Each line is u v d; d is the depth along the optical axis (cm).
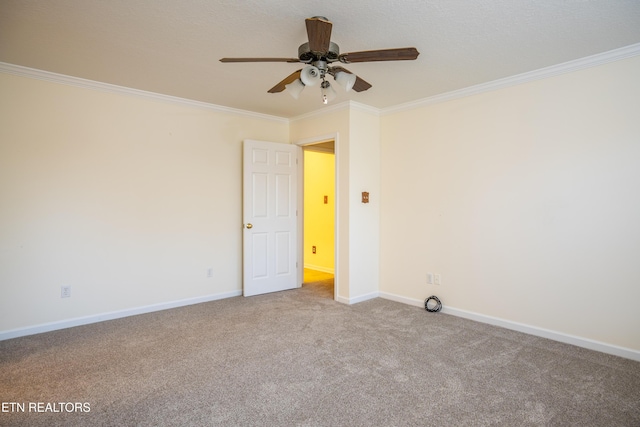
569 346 299
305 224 674
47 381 239
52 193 334
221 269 448
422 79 339
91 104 353
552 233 313
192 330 335
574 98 299
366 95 391
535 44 265
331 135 441
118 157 369
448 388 233
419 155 411
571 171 301
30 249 324
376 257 453
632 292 274
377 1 209
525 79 323
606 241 285
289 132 512
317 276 591
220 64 305
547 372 254
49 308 333
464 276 373
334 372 254
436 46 269
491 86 345
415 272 417
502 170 342
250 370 256
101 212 360
